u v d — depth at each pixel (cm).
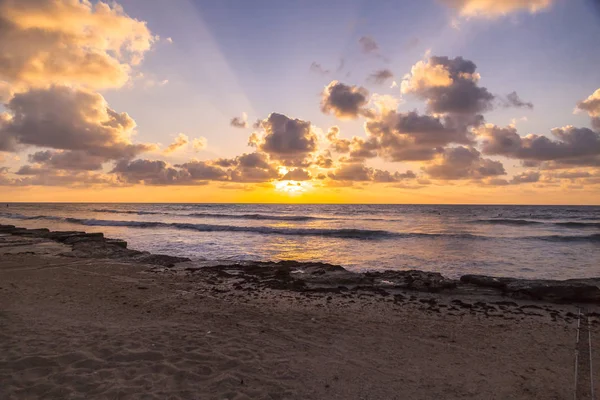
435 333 722
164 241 2497
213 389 455
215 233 3066
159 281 1164
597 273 1430
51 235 2352
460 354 614
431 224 4153
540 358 603
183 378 481
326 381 497
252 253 1988
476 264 1616
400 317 830
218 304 909
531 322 802
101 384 454
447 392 477
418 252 1984
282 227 3581
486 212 7512
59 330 653
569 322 804
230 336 665
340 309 891
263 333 694
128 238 2670
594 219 4947
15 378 459
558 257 1803
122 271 1314
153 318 764
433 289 1082
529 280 1107
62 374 474
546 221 4434
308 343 648
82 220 4428
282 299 978
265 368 530
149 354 554
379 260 1739
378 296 1023
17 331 640
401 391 475
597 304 959
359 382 498
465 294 1052
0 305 819
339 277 1201
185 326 714
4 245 1962
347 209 10044
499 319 822
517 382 512
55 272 1259
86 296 936
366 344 653
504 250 2050
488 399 462
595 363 586
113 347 576
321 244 2352
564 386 503
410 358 593
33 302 855
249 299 970
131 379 471
